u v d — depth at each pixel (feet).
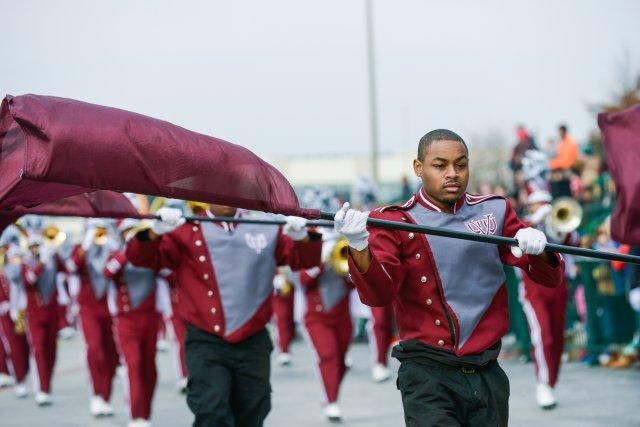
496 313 46.09
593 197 133.39
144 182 44.37
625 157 56.85
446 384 44.62
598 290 111.45
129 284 87.86
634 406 86.94
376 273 43.06
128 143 43.93
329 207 125.90
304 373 121.19
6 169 47.91
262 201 46.47
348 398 100.53
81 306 97.86
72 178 43.04
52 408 102.73
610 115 57.57
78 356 152.35
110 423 92.48
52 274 106.22
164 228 61.57
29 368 113.80
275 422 87.45
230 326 61.52
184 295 63.05
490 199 47.50
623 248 102.83
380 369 111.65
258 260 63.21
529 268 46.06
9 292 112.16
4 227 59.11
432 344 45.27
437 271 45.32
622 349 110.22
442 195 45.57
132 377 87.40
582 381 101.55
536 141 155.02
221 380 60.64
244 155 46.93
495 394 45.27
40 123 42.39
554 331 87.25
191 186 45.24
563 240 87.76
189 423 89.35
